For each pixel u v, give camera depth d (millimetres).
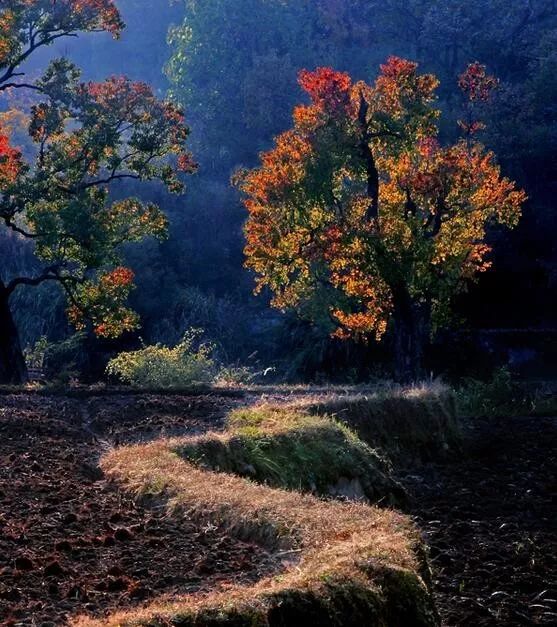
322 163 24078
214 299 43469
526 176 45969
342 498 11141
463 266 26250
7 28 24234
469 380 26469
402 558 6375
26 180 24453
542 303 41438
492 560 10383
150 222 26141
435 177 24422
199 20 60875
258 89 56156
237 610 5215
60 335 38062
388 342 33875
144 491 8867
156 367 22828
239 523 7648
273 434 11953
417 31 61969
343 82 24438
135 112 25766
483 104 47969
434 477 15609
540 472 16188
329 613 5520
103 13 25328
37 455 10953
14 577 6375
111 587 6238
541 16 60750
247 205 25125
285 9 63938
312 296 27375
